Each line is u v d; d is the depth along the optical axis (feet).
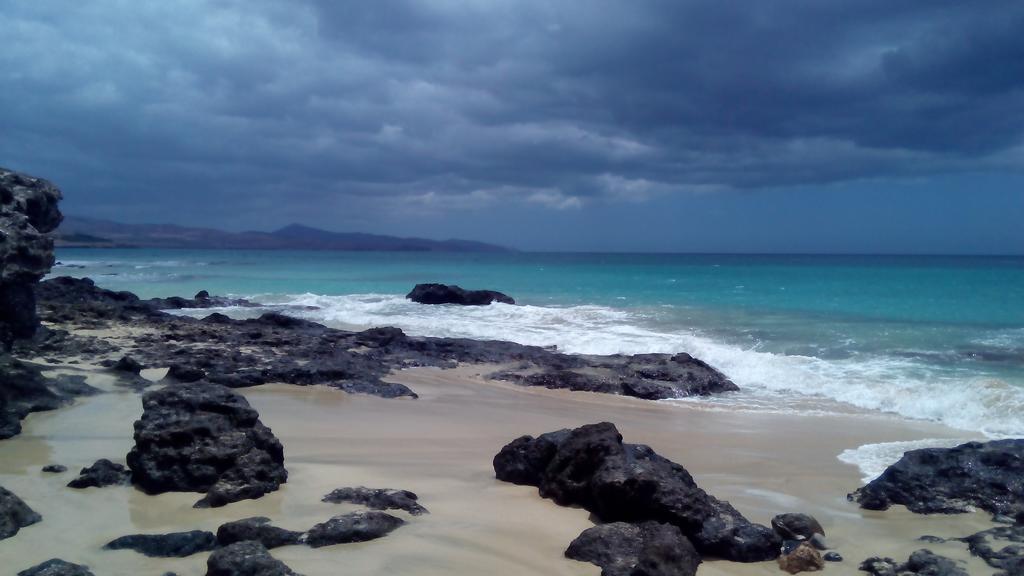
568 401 51.31
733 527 24.90
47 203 60.49
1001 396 47.09
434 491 29.60
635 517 25.67
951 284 140.05
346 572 21.04
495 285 157.38
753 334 79.71
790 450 38.47
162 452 28.14
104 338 67.00
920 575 22.12
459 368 63.16
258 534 22.66
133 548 21.97
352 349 69.10
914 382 53.36
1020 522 27.04
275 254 480.23
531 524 26.00
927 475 30.25
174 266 257.55
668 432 42.42
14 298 55.57
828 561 23.98
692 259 393.50
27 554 21.56
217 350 61.31
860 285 140.26
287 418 42.75
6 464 30.71
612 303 115.65
